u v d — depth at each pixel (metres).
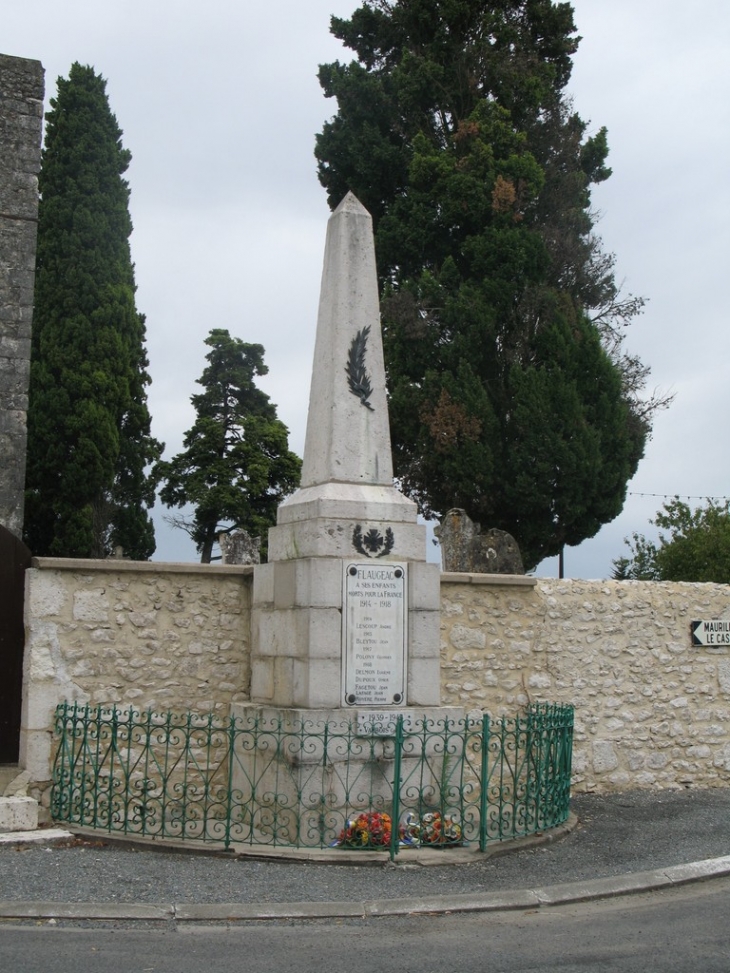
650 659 12.65
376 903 7.37
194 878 7.80
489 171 22.23
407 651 9.70
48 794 9.73
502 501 21.47
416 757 9.50
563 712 10.35
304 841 9.02
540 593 12.13
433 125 24.12
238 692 10.65
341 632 9.43
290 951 6.38
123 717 10.16
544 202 23.75
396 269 23.64
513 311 21.92
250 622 10.74
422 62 23.58
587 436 20.95
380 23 25.28
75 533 22.62
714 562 25.12
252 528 29.92
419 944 6.60
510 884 7.99
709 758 12.80
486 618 11.80
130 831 9.14
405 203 23.12
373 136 23.72
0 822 9.07
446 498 22.02
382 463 10.05
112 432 23.34
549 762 9.94
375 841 8.87
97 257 24.30
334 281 10.20
